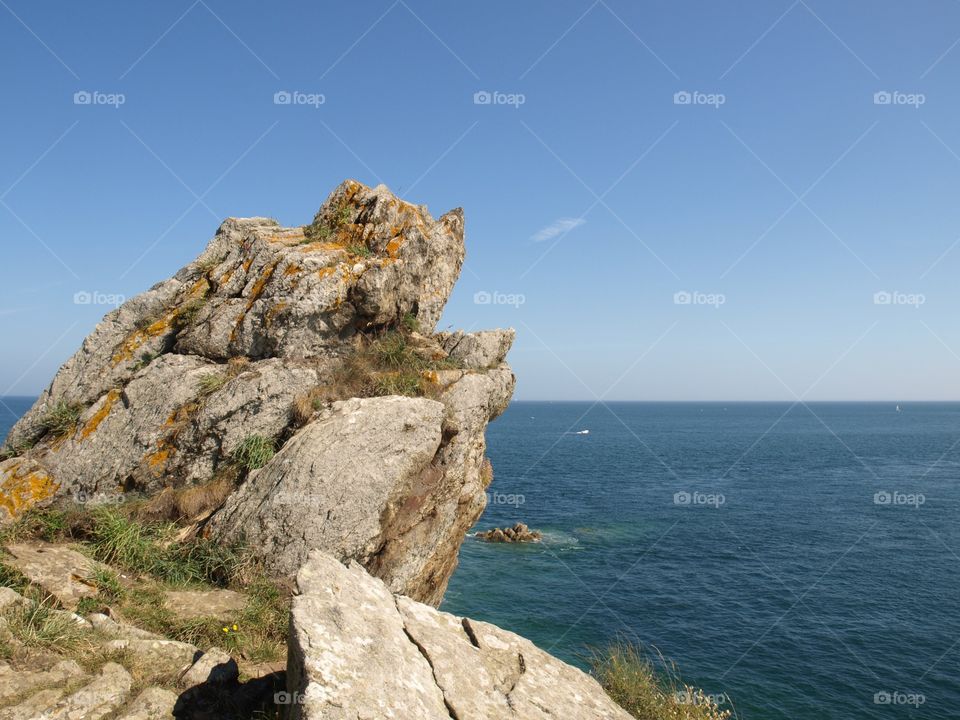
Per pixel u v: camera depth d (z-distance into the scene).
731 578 36.47
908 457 110.19
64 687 6.58
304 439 11.82
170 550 11.03
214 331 14.48
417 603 8.09
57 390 14.48
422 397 13.05
